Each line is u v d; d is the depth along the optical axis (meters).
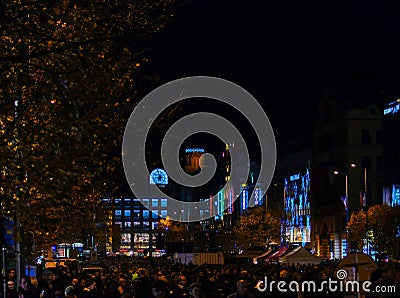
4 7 15.27
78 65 17.67
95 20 17.78
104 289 28.23
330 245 138.25
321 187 146.50
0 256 28.28
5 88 18.84
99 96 18.08
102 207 31.78
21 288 28.88
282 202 179.50
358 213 104.38
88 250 116.06
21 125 19.58
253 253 80.19
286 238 144.38
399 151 109.44
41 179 19.23
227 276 34.16
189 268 48.81
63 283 31.78
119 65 20.22
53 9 17.14
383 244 97.94
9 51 16.86
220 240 169.00
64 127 18.05
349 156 128.75
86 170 22.64
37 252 51.25
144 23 20.08
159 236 109.50
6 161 19.36
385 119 114.69
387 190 112.88
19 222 21.08
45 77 18.53
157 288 22.86
